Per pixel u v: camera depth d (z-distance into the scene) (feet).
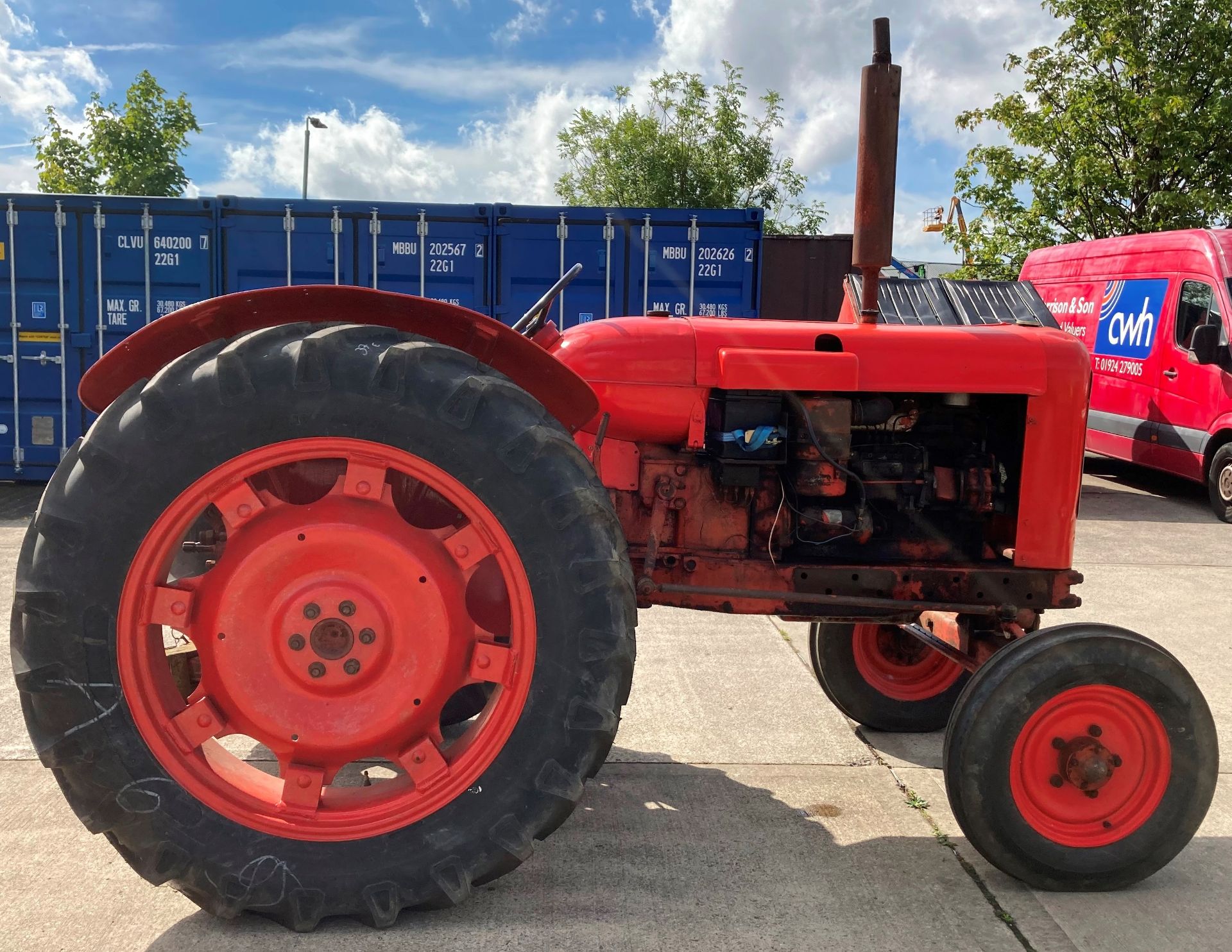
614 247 28.14
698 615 16.33
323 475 7.98
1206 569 21.02
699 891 7.61
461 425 6.71
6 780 9.42
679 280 28.32
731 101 75.00
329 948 6.70
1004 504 9.12
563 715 6.82
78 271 27.63
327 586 6.79
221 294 27.99
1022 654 7.66
